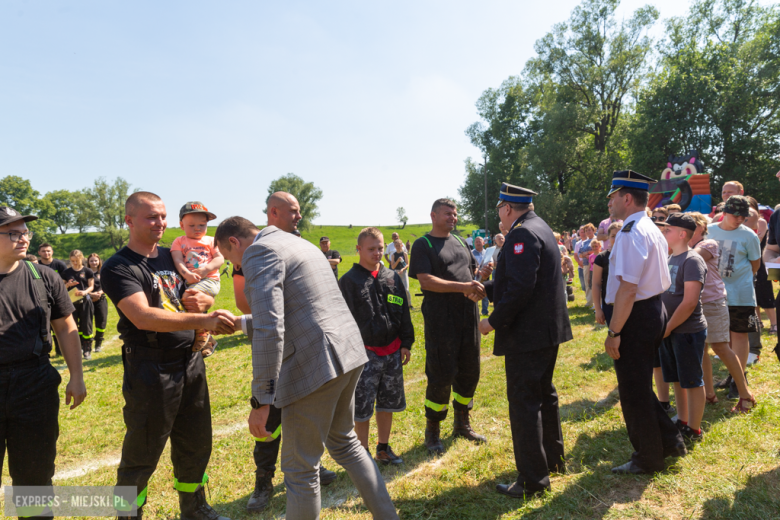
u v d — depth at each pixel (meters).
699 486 2.90
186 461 3.04
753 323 4.58
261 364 2.26
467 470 3.54
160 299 2.88
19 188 82.06
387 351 3.81
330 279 2.64
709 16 37.78
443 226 4.01
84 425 5.49
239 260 3.10
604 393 5.05
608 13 38.91
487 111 50.09
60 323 2.97
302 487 2.46
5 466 4.36
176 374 2.81
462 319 3.96
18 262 2.74
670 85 34.59
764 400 4.16
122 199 84.44
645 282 3.08
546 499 2.96
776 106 32.31
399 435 4.46
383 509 2.61
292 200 3.20
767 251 4.35
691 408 3.62
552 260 3.15
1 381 2.56
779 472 2.97
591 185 41.88
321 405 2.47
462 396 4.17
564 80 41.31
